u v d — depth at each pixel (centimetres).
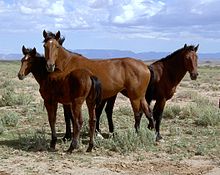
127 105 1959
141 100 1148
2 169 867
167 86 1182
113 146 1048
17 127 1366
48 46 1022
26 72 1056
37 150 1044
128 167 898
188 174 851
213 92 2805
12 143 1120
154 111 1201
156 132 1170
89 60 1118
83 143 1108
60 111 1714
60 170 865
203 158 988
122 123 1445
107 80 1095
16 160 945
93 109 1017
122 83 1117
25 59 1051
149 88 1170
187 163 941
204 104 1945
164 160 964
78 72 994
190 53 1166
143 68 1136
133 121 1476
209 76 5166
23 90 2609
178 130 1319
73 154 1002
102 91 1094
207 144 1121
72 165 905
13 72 5178
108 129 1334
